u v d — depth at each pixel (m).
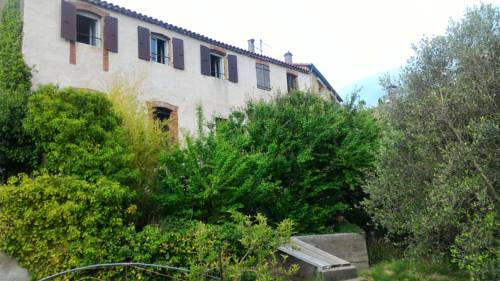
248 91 18.91
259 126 12.45
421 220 6.98
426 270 9.16
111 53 14.50
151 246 7.77
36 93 9.55
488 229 6.08
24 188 7.55
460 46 7.81
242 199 10.27
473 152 6.57
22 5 12.95
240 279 7.11
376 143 11.60
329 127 12.16
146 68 15.34
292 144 11.97
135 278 7.54
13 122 9.55
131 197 8.58
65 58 13.30
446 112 7.21
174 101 15.91
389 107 8.45
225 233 8.29
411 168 7.71
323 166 12.62
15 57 12.05
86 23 14.75
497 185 6.76
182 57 16.62
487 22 7.69
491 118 6.76
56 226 7.51
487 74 7.04
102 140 9.20
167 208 9.65
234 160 10.02
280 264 8.77
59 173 8.67
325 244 10.80
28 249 7.33
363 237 11.80
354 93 13.91
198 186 9.58
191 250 7.96
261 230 6.99
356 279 8.59
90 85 13.67
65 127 8.84
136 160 9.93
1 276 7.19
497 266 5.94
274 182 11.56
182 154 9.85
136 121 10.48
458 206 6.48
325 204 12.75
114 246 7.63
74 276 7.29
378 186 8.19
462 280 8.41
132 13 15.41
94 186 8.00
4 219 7.36
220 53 18.47
